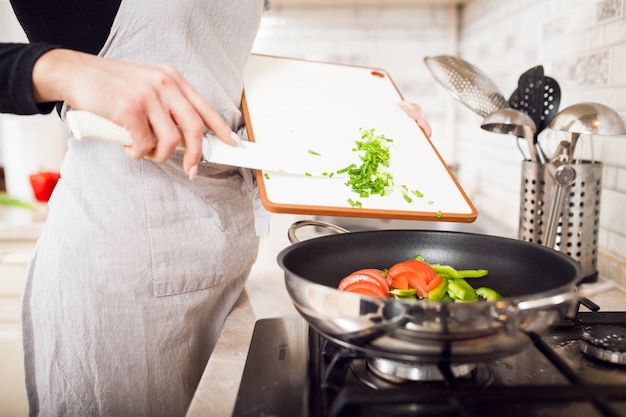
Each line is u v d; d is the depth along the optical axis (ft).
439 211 2.10
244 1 2.37
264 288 2.92
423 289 1.98
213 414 1.61
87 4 2.13
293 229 2.23
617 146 2.80
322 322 1.54
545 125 2.83
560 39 3.35
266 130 2.33
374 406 1.48
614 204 2.84
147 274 2.29
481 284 2.10
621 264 2.68
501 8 4.48
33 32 2.22
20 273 4.29
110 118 1.69
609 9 2.76
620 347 1.71
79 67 1.70
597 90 2.91
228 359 2.01
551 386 1.41
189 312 2.43
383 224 4.41
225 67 2.36
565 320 1.99
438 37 5.72
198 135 1.80
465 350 1.44
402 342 1.45
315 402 1.51
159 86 1.75
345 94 2.73
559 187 2.42
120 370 2.35
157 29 2.14
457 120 5.87
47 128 5.29
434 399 1.37
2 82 1.71
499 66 4.57
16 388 4.22
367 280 1.95
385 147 2.39
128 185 2.23
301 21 5.76
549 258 1.89
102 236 2.23
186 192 2.33
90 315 2.27
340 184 2.15
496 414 1.47
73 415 2.39
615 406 1.49
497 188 4.63
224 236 2.45
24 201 4.96
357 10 5.70
